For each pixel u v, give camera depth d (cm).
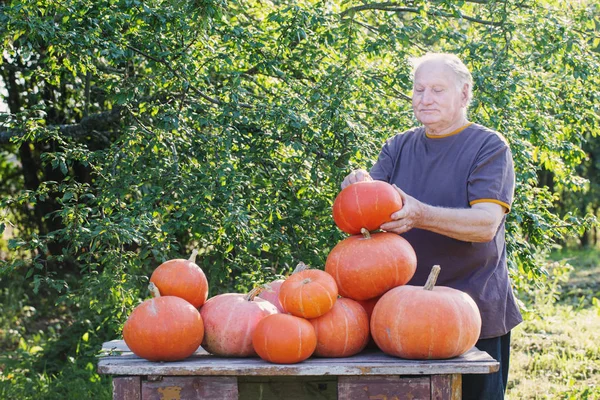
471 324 228
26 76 488
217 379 221
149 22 414
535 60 502
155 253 405
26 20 389
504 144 272
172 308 229
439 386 219
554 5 528
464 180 273
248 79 507
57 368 586
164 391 220
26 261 416
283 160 452
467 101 282
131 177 419
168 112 407
